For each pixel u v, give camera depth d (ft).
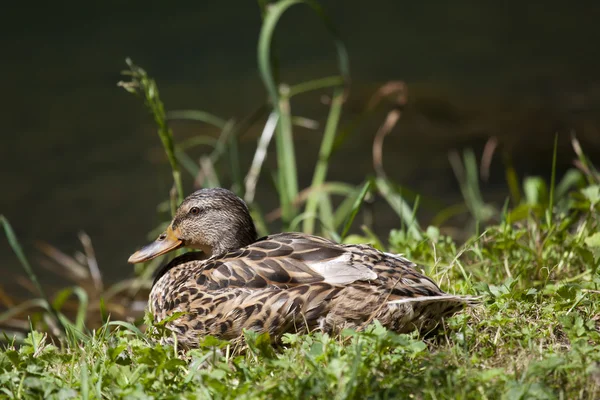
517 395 16.42
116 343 22.30
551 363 17.21
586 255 24.95
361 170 58.08
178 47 85.92
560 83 73.97
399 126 65.92
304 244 22.48
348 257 21.80
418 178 56.08
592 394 16.90
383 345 18.06
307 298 21.07
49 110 71.56
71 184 57.47
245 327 21.57
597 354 18.43
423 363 18.30
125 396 17.24
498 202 51.70
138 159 61.31
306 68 79.66
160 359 18.81
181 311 22.54
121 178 58.03
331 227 39.19
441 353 18.28
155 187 56.39
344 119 68.13
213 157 39.86
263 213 51.55
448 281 24.27
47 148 63.82
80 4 100.32
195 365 18.56
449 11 101.86
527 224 29.32
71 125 68.33
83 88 76.59
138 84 29.94
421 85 73.41
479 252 25.81
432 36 90.99
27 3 100.01
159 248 26.78
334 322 20.99
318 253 22.03
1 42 88.53
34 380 17.81
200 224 26.48
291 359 18.93
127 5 100.32
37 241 49.19
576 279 24.68
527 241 28.25
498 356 19.30
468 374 17.47
